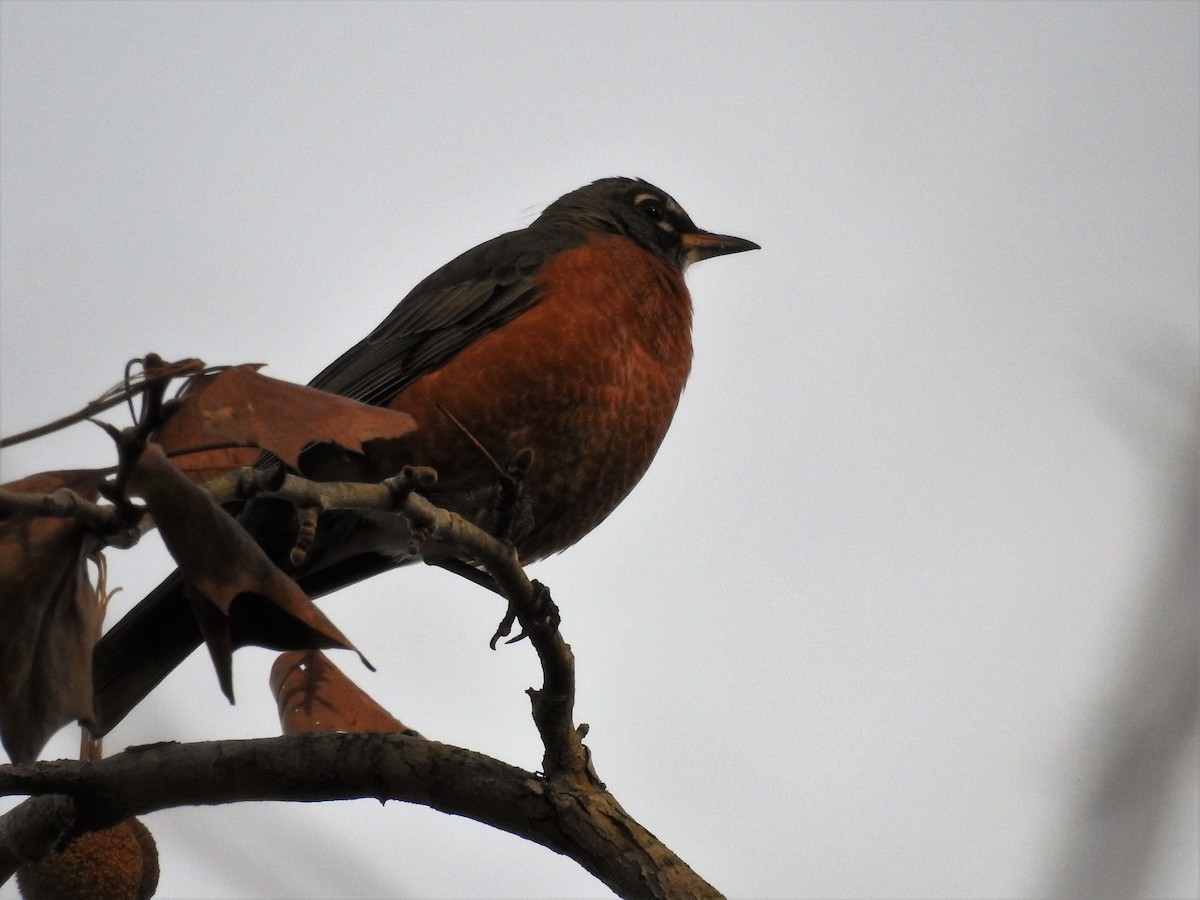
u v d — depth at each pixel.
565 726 6.87
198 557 4.64
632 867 6.66
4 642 4.80
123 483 4.59
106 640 8.16
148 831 6.74
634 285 9.93
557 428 9.59
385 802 6.88
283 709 7.31
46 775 6.48
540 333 9.52
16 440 4.41
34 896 6.48
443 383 9.39
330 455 9.19
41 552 4.80
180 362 4.56
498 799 6.79
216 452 6.14
